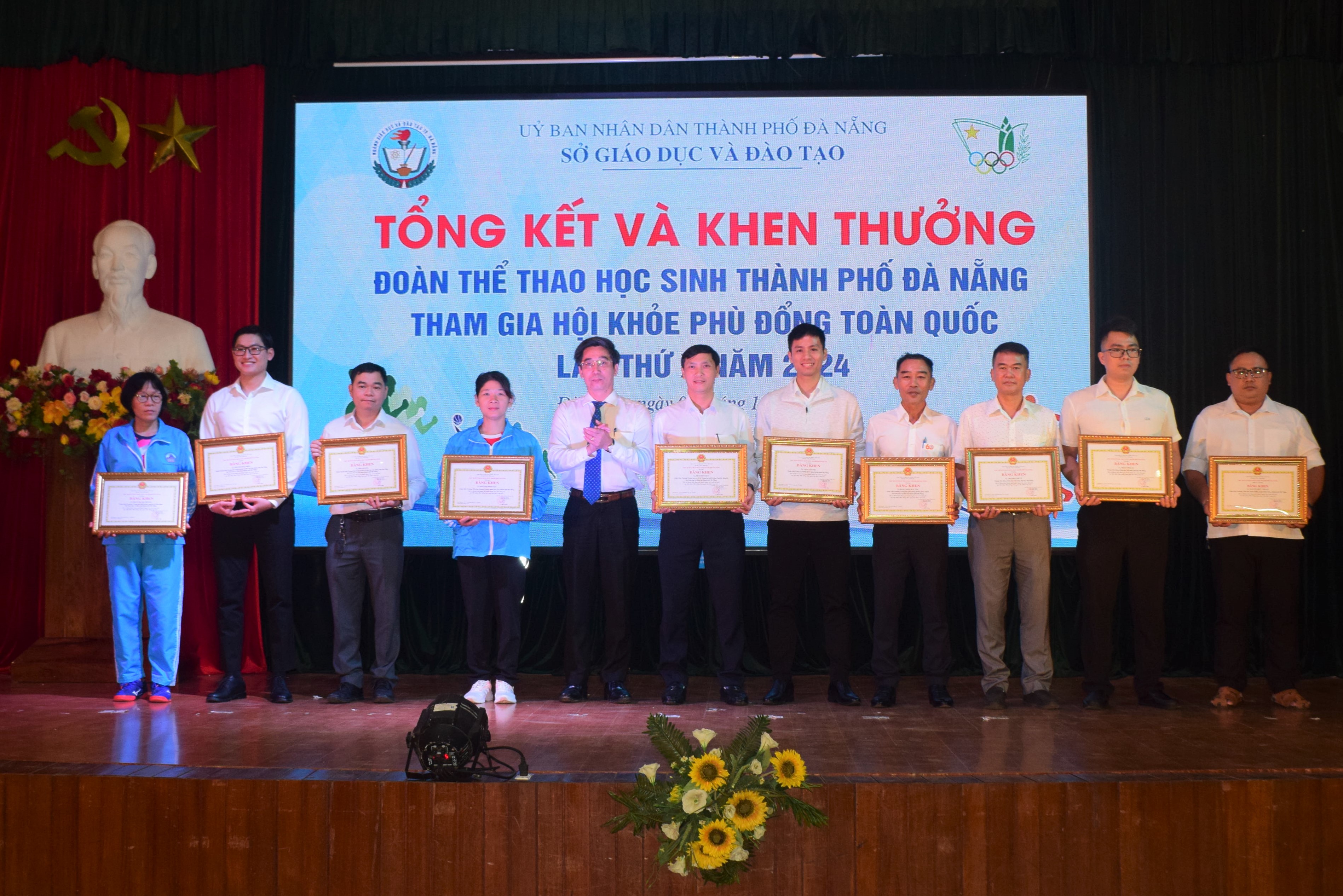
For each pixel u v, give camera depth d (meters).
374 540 4.27
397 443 4.25
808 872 2.75
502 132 5.16
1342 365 5.09
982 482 4.12
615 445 4.33
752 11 5.13
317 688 4.68
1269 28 5.12
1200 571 5.04
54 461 4.69
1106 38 5.13
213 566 5.18
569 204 5.13
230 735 3.47
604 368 4.30
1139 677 4.19
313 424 5.11
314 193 5.16
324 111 5.18
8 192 5.32
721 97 5.12
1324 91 5.15
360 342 5.13
